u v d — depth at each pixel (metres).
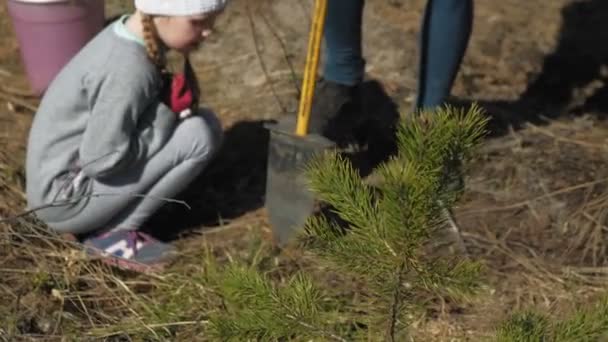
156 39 3.79
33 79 5.14
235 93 5.25
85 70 3.80
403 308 2.59
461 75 5.38
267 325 2.57
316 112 4.43
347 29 4.37
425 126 2.37
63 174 3.97
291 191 4.05
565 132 4.97
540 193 4.51
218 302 3.74
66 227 4.07
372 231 2.45
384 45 5.61
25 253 4.04
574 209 4.41
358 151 4.65
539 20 5.95
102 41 3.82
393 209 2.33
